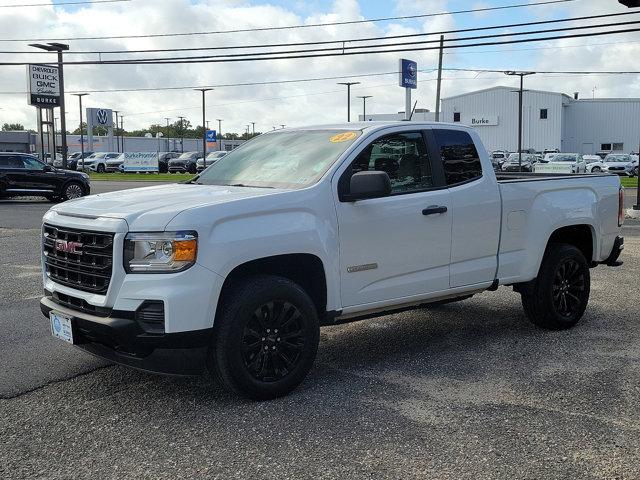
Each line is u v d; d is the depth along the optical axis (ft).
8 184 77.66
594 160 179.42
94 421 14.70
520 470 12.37
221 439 13.74
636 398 15.99
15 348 20.15
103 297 14.70
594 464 12.62
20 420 14.76
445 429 14.20
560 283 22.12
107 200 16.38
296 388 16.65
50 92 146.72
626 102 255.70
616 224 24.06
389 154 18.25
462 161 19.74
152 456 13.01
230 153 20.75
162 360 14.62
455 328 22.76
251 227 15.29
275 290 15.58
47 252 16.81
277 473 12.28
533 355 19.53
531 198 21.15
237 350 15.15
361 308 17.44
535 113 248.93
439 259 18.89
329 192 16.72
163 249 14.30
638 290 28.78
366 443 13.52
